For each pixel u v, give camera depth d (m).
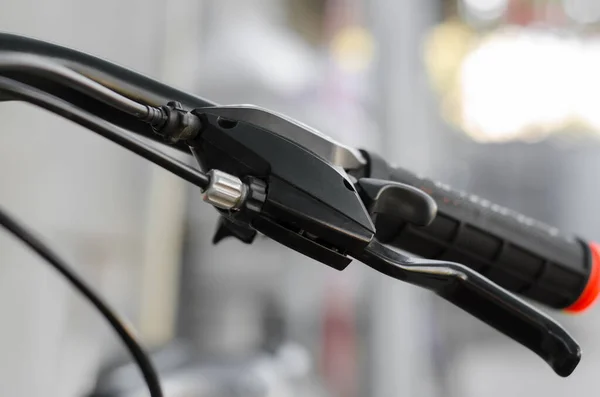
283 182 0.47
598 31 3.48
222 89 1.78
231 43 1.84
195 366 0.88
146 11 1.49
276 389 0.92
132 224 1.47
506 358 3.05
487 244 0.55
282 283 1.71
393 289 1.67
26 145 1.08
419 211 0.50
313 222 0.47
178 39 1.64
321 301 1.75
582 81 3.44
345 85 1.89
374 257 0.48
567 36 3.48
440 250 0.55
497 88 3.42
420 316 1.88
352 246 0.48
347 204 0.48
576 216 3.42
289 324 1.70
